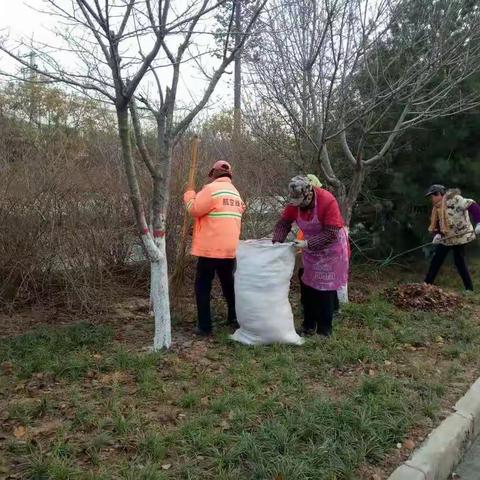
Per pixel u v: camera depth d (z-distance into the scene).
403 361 5.11
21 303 6.25
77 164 6.57
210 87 4.74
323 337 5.48
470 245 10.01
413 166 9.47
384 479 3.27
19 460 3.16
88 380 4.35
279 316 5.18
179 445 3.41
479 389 4.59
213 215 5.35
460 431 3.91
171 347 5.10
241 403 3.94
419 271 9.88
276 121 7.89
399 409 4.00
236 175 7.89
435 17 6.55
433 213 8.36
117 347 5.02
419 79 6.42
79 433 3.49
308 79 6.34
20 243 5.85
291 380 4.40
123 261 7.29
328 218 5.21
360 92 6.93
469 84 8.26
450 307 6.95
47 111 7.46
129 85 4.09
